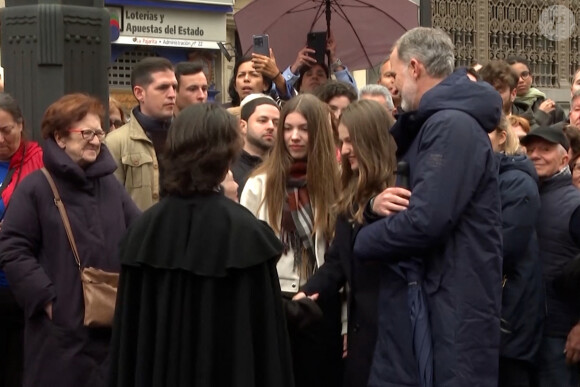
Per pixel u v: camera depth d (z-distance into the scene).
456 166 4.21
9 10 5.37
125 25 12.45
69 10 5.32
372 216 4.50
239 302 3.87
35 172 4.99
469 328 4.25
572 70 15.52
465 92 4.34
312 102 5.13
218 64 13.41
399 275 4.38
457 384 4.22
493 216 4.34
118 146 5.91
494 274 4.31
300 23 9.11
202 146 3.93
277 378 3.87
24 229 4.88
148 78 5.97
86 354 4.81
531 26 15.07
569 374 5.54
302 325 4.57
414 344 4.33
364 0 9.16
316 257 5.08
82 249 4.88
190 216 3.95
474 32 14.56
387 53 9.23
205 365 3.84
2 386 5.66
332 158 5.12
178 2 12.84
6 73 5.46
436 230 4.19
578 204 5.55
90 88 5.41
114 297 4.79
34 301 4.81
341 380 5.05
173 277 3.92
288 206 5.11
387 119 4.83
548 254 5.56
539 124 8.86
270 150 5.81
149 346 3.93
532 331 5.28
